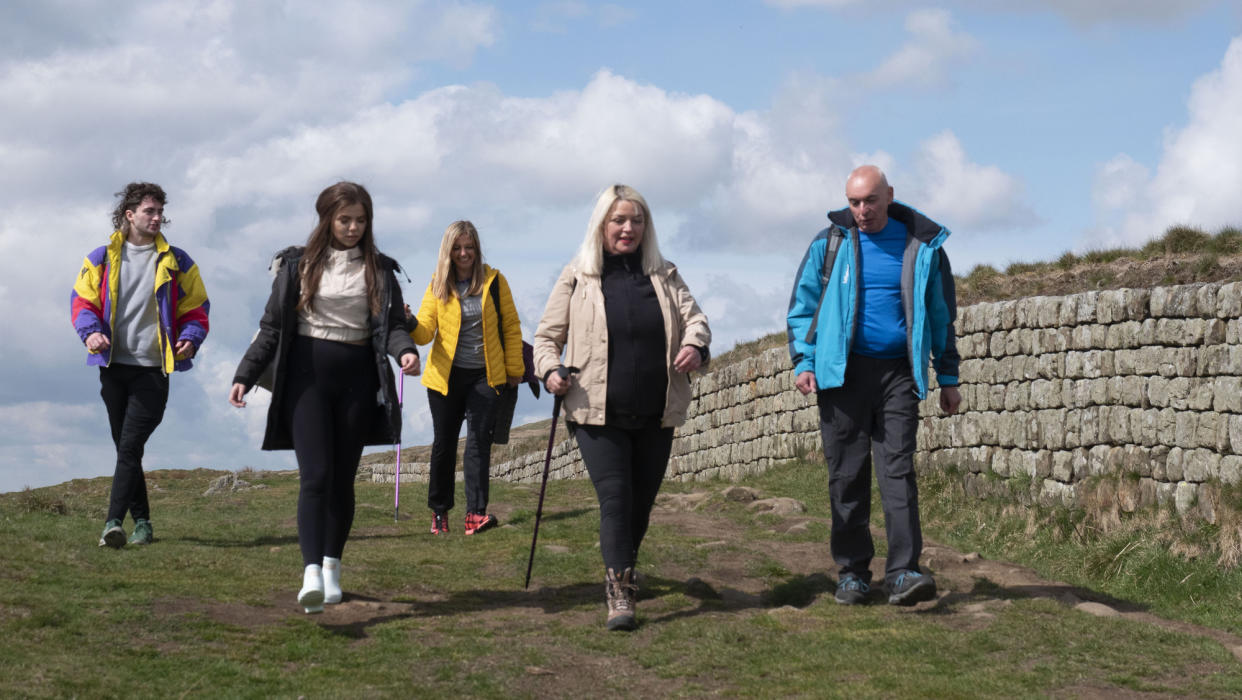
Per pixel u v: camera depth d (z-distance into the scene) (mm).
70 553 5461
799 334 5258
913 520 5004
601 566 5906
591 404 4684
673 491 12281
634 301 4770
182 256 6309
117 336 6090
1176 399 7707
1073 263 12211
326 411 4570
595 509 8250
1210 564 6109
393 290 4727
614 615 4531
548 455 5094
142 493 6312
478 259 7418
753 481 11898
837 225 5184
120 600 4434
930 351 5223
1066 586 5719
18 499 7930
